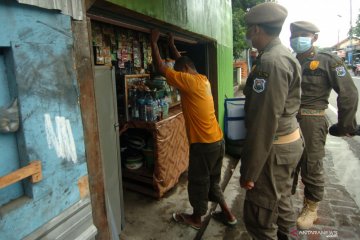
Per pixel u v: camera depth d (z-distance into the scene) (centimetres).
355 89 258
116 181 278
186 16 347
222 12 538
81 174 151
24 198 124
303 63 273
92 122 165
